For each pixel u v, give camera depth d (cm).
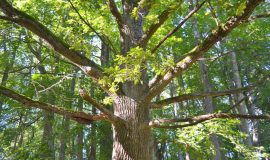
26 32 844
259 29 1133
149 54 377
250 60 1692
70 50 468
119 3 959
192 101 1797
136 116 450
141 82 474
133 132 442
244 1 342
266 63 1789
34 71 1269
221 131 618
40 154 1019
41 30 455
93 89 1127
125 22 540
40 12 905
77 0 643
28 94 927
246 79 2000
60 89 991
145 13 564
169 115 1858
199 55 392
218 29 371
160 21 494
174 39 897
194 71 1630
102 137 1280
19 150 999
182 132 584
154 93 437
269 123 2300
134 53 371
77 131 1260
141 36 531
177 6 408
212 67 1828
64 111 399
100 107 402
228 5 361
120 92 468
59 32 772
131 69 382
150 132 468
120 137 443
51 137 1238
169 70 412
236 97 1508
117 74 384
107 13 670
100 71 473
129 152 434
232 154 1870
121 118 439
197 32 1202
